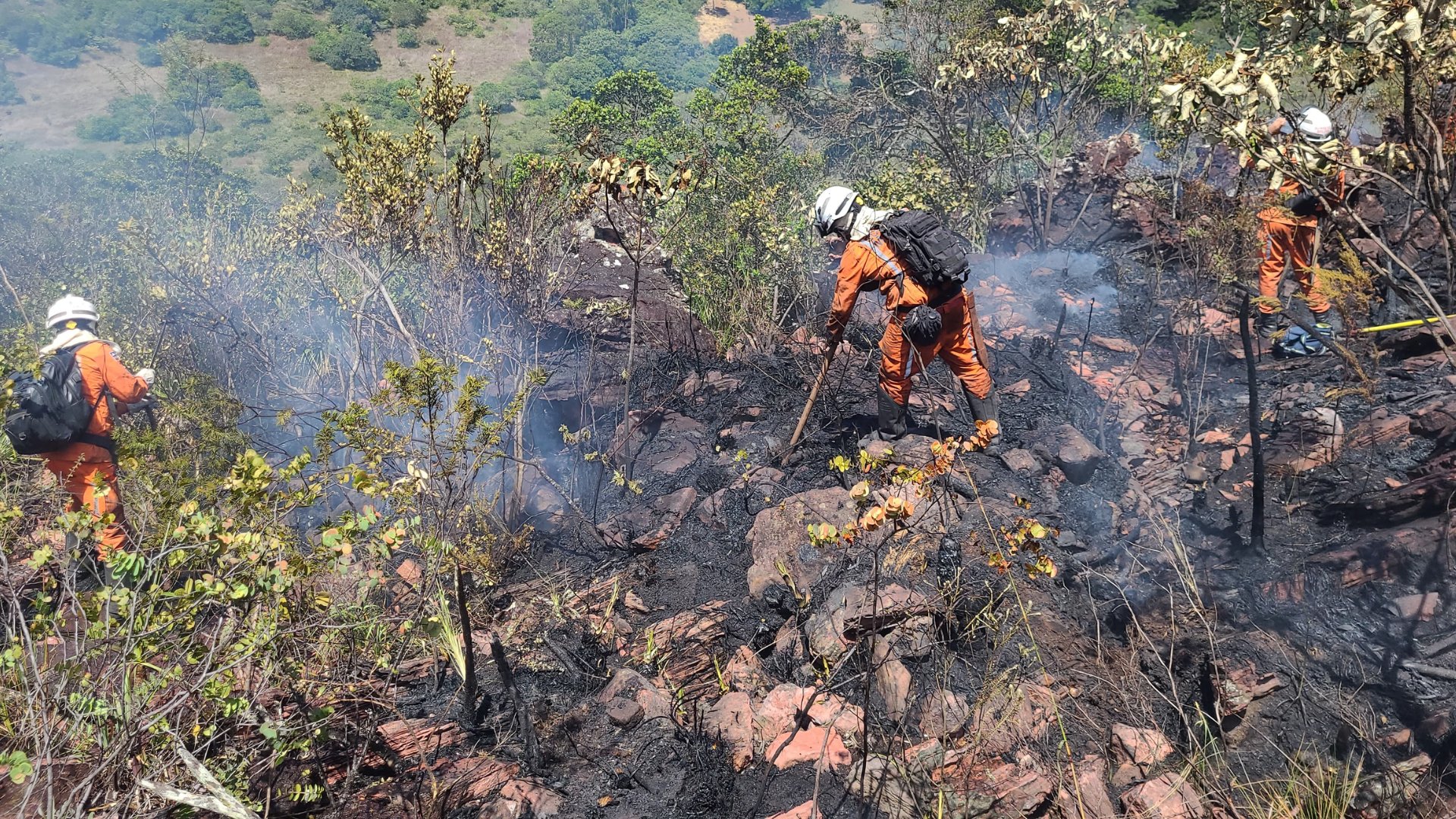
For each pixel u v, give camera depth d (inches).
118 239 275.0
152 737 100.9
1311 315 228.5
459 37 4067.4
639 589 160.4
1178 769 115.6
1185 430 206.4
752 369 238.1
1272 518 166.1
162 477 139.7
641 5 4303.6
